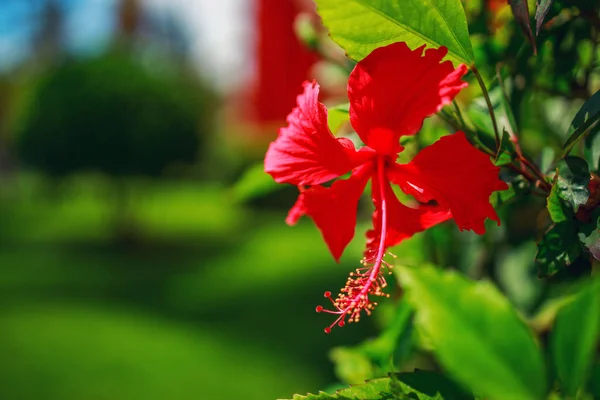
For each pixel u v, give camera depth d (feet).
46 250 16.94
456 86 1.23
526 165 1.43
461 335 1.08
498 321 1.07
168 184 27.94
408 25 1.34
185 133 16.67
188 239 18.62
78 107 15.74
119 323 10.77
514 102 1.69
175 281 13.94
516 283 2.01
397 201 1.39
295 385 8.09
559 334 1.05
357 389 1.21
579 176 1.31
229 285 13.38
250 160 22.36
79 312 11.36
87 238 18.43
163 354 9.24
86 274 14.48
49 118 15.76
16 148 16.53
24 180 25.20
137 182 18.56
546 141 2.02
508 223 1.94
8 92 30.45
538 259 1.32
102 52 16.46
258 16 21.56
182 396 7.80
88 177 17.90
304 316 10.87
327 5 1.33
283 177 1.40
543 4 1.34
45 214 22.38
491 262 2.06
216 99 20.58
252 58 23.22
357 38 1.36
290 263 14.74
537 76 1.73
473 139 1.47
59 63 16.48
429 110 1.25
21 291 12.81
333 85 2.70
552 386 1.08
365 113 1.30
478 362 1.07
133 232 18.38
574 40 1.66
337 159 1.38
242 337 10.07
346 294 1.38
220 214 22.84
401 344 1.74
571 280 1.55
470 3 1.81
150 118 16.12
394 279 1.99
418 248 2.21
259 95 21.91
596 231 1.29
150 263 15.79
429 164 1.33
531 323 1.82
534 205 1.82
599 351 1.27
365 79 1.29
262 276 13.91
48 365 8.78
